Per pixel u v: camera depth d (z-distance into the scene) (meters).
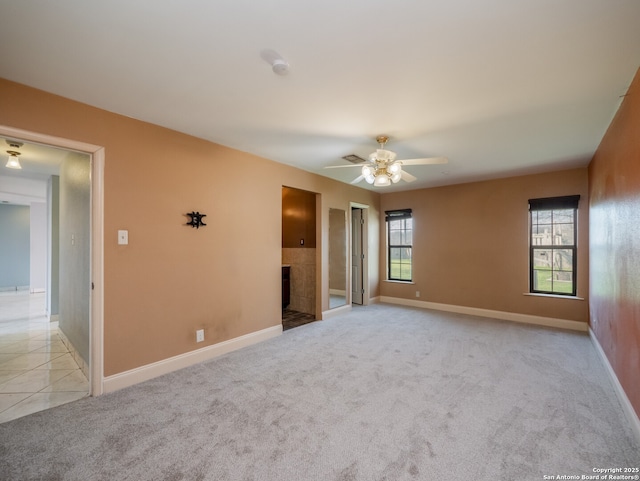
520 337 4.16
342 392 2.61
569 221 4.74
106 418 2.23
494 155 4.00
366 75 2.16
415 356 3.46
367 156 4.08
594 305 3.87
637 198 2.13
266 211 4.16
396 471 1.71
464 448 1.90
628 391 2.28
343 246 5.98
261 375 2.96
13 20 1.59
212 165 3.50
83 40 1.77
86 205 3.07
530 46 1.83
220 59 1.97
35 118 2.30
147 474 1.68
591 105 2.59
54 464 1.76
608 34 1.71
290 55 1.93
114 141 2.72
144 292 2.89
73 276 3.58
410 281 6.44
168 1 1.47
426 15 1.58
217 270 3.53
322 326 4.76
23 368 3.16
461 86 2.30
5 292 8.04
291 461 1.78
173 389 2.68
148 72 2.12
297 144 3.60
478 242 5.52
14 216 8.48
